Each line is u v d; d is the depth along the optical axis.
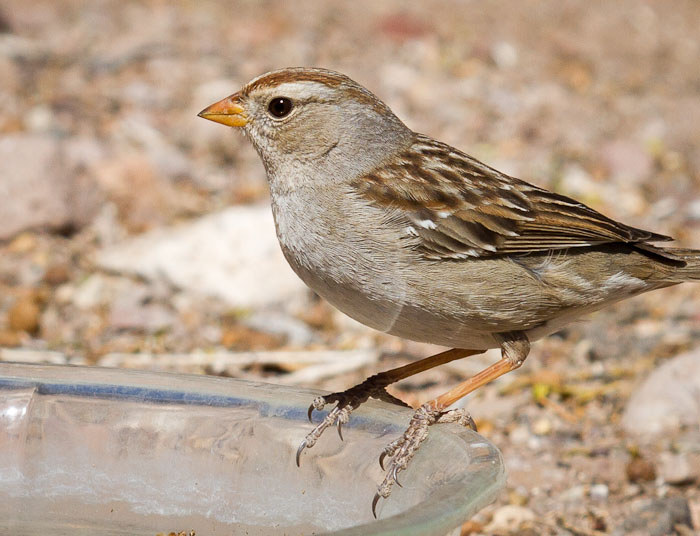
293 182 7.61
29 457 6.86
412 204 7.46
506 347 7.59
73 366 7.25
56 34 19.61
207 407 6.90
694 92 20.92
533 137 17.86
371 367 11.66
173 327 12.19
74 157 14.89
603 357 12.12
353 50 20.31
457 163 7.87
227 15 21.61
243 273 12.91
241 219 13.42
